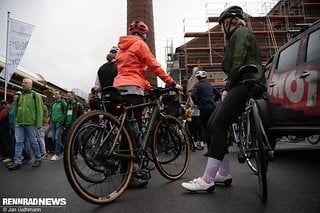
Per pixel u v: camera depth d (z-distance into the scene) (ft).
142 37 12.84
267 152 10.25
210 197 9.64
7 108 28.32
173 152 13.00
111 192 9.88
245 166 15.55
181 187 11.35
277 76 16.42
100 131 9.80
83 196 8.96
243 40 9.96
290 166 14.96
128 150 10.49
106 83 18.51
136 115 12.00
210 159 10.21
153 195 10.28
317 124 12.87
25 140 23.30
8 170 19.93
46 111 28.55
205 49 104.12
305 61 13.76
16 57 33.04
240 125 12.05
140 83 12.01
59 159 26.63
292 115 14.53
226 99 10.16
